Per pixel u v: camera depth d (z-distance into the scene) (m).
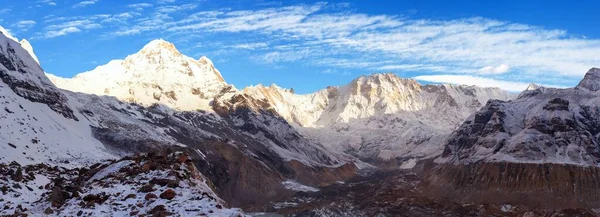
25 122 141.25
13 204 44.03
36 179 56.66
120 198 39.16
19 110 148.75
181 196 39.31
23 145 120.94
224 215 33.59
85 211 36.47
